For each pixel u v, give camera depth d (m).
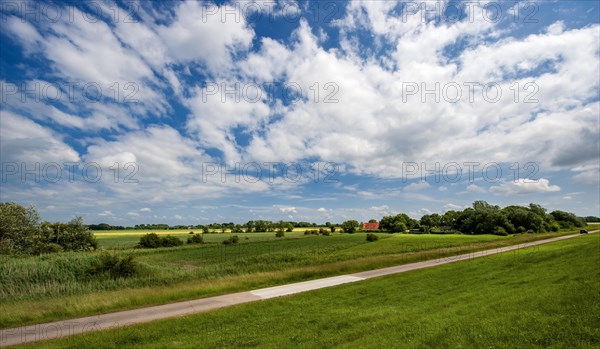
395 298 16.91
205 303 18.98
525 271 22.06
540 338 8.84
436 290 18.22
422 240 79.06
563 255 28.17
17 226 46.09
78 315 16.91
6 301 20.88
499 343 8.75
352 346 9.55
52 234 52.41
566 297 12.28
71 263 30.94
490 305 12.70
